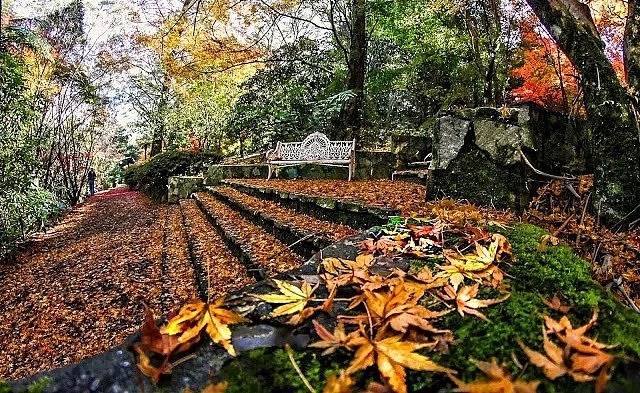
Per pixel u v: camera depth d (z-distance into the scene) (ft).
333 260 5.27
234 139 49.34
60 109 42.73
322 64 38.01
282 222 11.96
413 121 41.16
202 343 3.51
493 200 8.49
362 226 10.24
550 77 18.17
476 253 5.35
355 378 3.10
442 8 25.40
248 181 26.58
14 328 12.03
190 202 28.84
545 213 8.11
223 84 48.14
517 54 24.11
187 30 32.73
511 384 2.73
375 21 32.65
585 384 2.86
